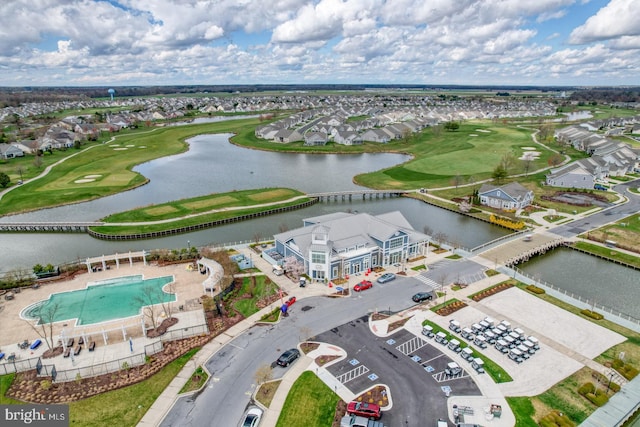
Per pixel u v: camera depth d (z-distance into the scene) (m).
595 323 59.03
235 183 145.75
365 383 47.34
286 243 78.00
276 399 45.09
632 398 44.91
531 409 43.41
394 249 76.75
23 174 153.38
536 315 60.94
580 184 130.88
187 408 44.03
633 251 84.00
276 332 57.09
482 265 77.44
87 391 46.72
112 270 76.31
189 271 75.62
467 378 48.06
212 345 54.56
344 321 59.56
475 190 122.62
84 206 121.88
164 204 117.81
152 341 55.19
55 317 61.25
